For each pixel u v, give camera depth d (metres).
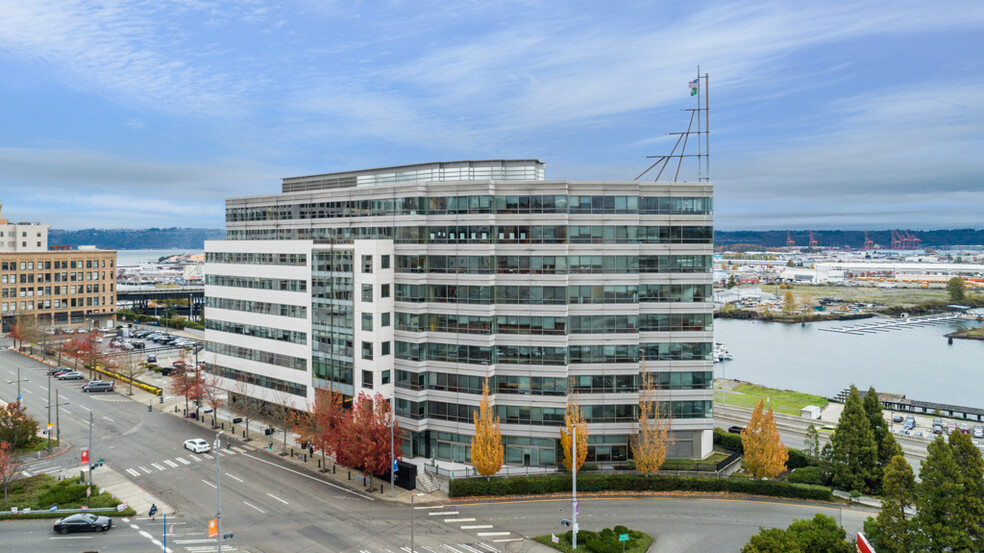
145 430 86.94
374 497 65.12
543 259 71.50
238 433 86.31
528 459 73.00
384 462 66.50
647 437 68.00
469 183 72.69
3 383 110.19
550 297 71.44
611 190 72.38
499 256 72.38
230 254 94.00
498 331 72.75
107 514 59.34
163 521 57.56
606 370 72.56
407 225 75.56
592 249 72.12
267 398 89.00
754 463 66.81
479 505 63.06
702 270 73.94
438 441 75.50
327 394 74.94
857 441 67.50
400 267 76.12
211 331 97.88
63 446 79.19
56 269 166.25
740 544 54.34
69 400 101.62
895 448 67.31
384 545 53.72
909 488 47.44
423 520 59.16
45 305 164.62
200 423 90.75
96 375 119.50
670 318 73.81
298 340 84.38
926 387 151.62
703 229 73.88
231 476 70.38
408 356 75.56
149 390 108.19
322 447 70.94
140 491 65.56
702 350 74.06
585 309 72.19
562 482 66.56
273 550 52.62
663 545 54.06
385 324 75.56
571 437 67.31
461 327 73.25
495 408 73.12
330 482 69.25
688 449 74.75
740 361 185.38
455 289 73.44
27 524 57.44
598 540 53.50
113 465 72.94
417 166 86.19
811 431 76.75
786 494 65.62
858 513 61.50
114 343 144.25
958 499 44.78
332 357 79.69
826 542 44.38
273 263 87.38
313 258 81.62
